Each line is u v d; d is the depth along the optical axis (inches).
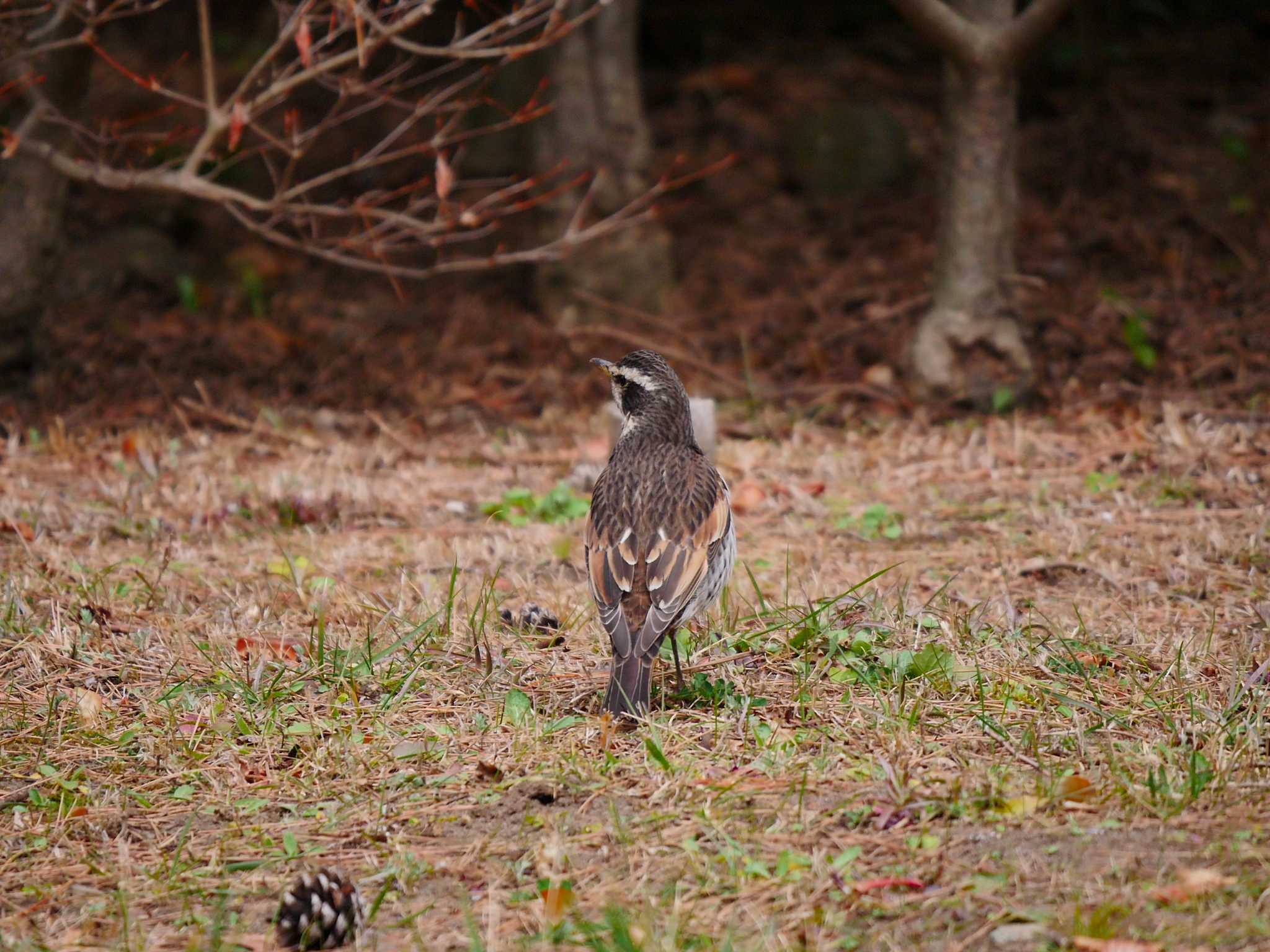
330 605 390.6
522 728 306.2
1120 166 912.9
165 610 388.5
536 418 662.5
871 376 692.7
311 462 573.6
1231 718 297.6
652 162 942.4
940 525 474.6
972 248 644.7
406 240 891.4
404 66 566.3
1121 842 248.2
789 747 290.2
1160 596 395.5
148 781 291.7
